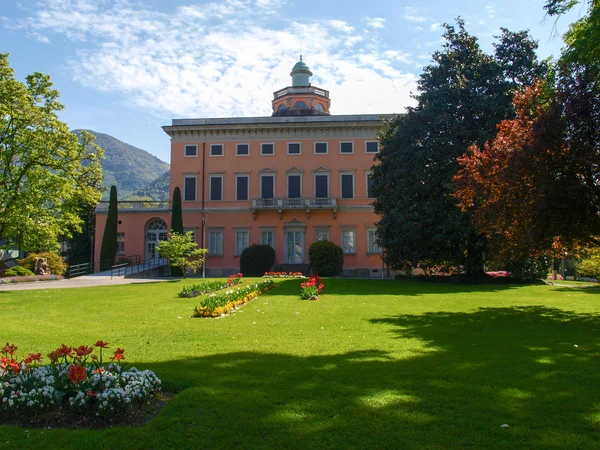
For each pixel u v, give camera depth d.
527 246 13.24
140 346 8.62
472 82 28.38
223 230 44.28
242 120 45.38
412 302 16.70
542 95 14.41
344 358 7.47
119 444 4.25
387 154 31.94
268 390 5.69
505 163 12.72
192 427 4.60
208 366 6.91
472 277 29.89
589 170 12.13
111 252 41.50
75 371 4.88
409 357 7.57
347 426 4.61
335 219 43.66
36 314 13.54
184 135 45.28
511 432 4.46
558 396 5.51
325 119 44.19
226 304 13.78
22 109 26.72
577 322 11.92
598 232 12.41
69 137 28.45
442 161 28.34
